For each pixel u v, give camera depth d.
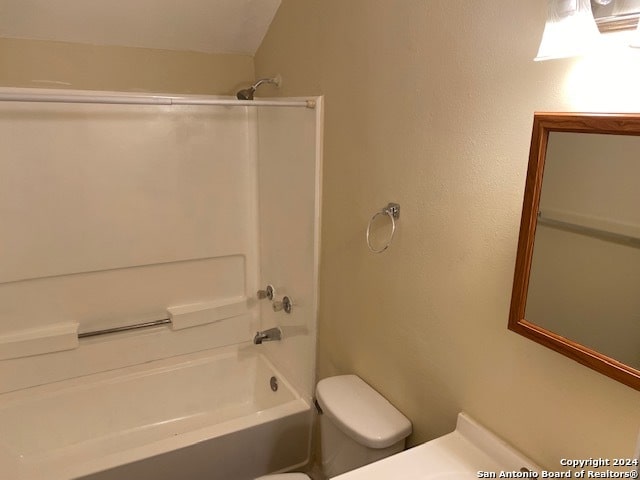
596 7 0.91
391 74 1.49
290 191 2.18
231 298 2.64
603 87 0.93
